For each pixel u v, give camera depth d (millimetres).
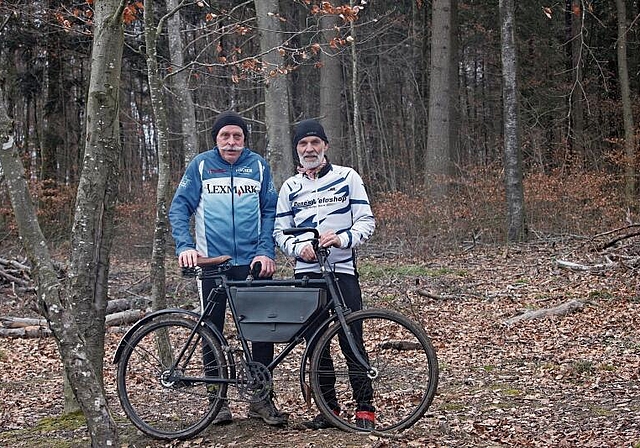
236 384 4574
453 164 19609
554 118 25234
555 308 9594
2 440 4773
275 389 6117
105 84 4660
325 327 4578
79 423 5020
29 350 9047
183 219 4727
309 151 4652
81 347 3598
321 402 4574
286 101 12961
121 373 4742
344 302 4598
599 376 6254
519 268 13367
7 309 11703
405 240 16344
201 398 4668
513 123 16922
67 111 24453
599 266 12336
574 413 5141
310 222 4660
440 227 16344
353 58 20469
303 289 4512
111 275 14984
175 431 4609
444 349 8023
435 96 19562
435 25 19672
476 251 15938
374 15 26562
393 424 4570
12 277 13094
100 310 4746
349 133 27422
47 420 5145
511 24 16906
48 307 3549
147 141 26500
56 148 23500
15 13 10016
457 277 12852
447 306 10781
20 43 19922
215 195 4766
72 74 24453
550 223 17266
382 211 17000
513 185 16812
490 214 17344
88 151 4715
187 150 10984
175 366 4688
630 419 4902
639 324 8562
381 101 29672
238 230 4750
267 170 4906
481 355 7570
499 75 28969
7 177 3516
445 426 4711
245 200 4777
